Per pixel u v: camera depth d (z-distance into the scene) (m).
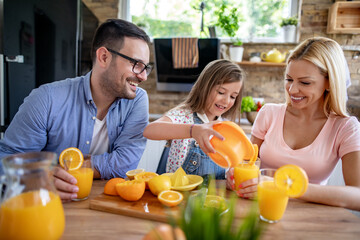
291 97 1.16
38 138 1.11
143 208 0.71
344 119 1.16
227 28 2.43
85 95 1.15
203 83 1.23
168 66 2.52
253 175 0.84
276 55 2.38
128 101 1.23
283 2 2.61
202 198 0.66
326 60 1.07
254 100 2.33
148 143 2.36
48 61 2.00
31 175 0.52
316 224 0.67
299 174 0.63
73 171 0.78
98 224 0.64
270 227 0.65
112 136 1.22
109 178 1.07
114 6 2.59
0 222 0.52
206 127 0.77
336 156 1.16
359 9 2.33
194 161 1.22
